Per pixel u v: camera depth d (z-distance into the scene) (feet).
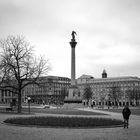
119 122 134.31
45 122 126.62
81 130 109.81
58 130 108.58
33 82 255.91
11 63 242.37
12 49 245.04
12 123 127.85
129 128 120.78
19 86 247.50
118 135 96.78
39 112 252.01
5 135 93.76
